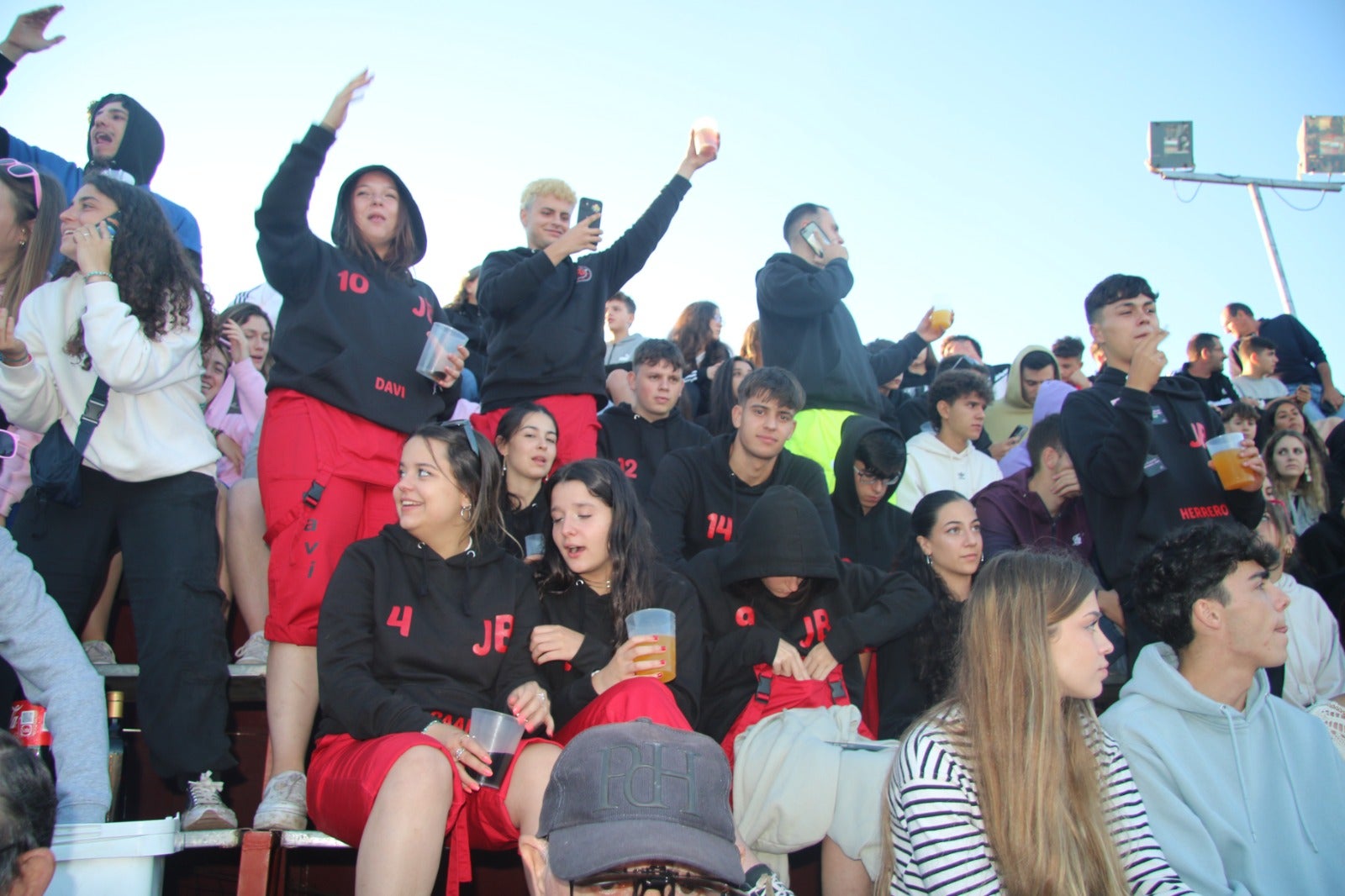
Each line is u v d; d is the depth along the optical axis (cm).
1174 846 253
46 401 295
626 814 139
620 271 420
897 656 348
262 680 312
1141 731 265
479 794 243
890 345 614
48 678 242
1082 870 216
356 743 246
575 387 394
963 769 221
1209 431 396
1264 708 273
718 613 328
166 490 292
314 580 291
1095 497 388
